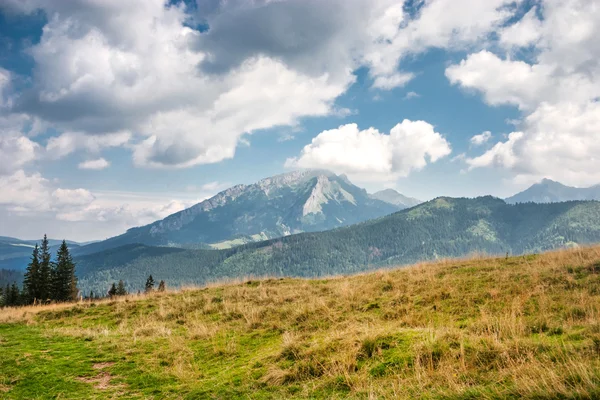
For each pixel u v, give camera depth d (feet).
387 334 25.11
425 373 18.51
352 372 21.43
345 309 38.11
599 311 24.62
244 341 33.76
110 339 38.06
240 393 21.57
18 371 27.25
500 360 18.49
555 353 17.49
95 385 25.17
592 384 12.85
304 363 23.52
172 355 31.12
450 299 35.24
